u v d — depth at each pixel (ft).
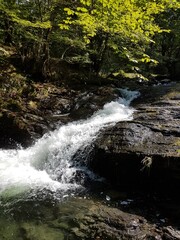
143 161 20.39
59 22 41.09
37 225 16.42
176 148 20.81
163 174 19.86
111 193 20.74
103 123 29.30
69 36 44.14
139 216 17.58
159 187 20.30
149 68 66.39
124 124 25.68
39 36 41.04
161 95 39.24
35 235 15.47
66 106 37.06
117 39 42.27
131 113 32.45
